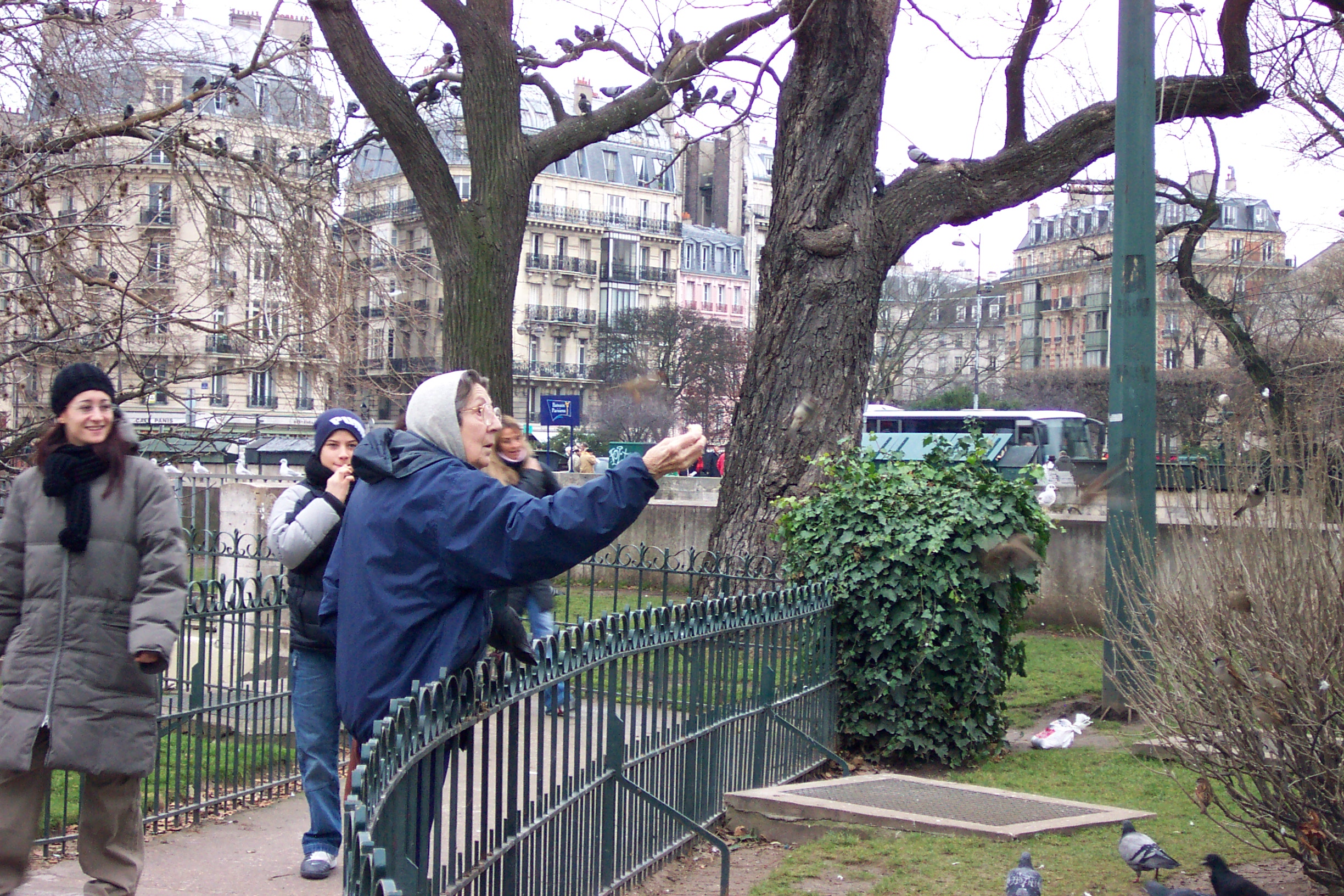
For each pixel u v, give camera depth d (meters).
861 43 10.49
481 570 3.20
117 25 11.15
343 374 11.26
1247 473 4.84
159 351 9.41
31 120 10.73
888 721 7.54
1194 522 4.89
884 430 42.31
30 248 8.84
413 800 3.04
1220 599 4.63
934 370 74.25
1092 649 11.09
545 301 68.31
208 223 11.48
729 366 50.81
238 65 12.05
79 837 4.09
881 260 11.21
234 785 6.39
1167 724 5.07
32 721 3.80
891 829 5.72
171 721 6.06
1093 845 5.54
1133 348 8.58
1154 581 5.22
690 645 5.59
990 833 5.59
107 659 3.88
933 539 7.34
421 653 3.31
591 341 67.50
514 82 11.86
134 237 11.28
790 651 6.91
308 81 12.82
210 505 13.03
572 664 4.28
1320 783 4.41
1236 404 6.01
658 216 74.50
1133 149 8.85
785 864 5.32
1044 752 7.94
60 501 3.90
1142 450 8.45
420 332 12.44
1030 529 7.69
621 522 3.09
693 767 5.66
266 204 12.02
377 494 3.37
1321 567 4.41
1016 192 11.49
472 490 3.23
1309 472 4.64
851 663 7.68
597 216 71.25
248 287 11.60
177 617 3.93
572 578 15.60
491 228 11.73
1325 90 14.52
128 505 3.92
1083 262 70.00
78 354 8.80
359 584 3.35
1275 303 25.70
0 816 3.85
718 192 82.25
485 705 3.53
